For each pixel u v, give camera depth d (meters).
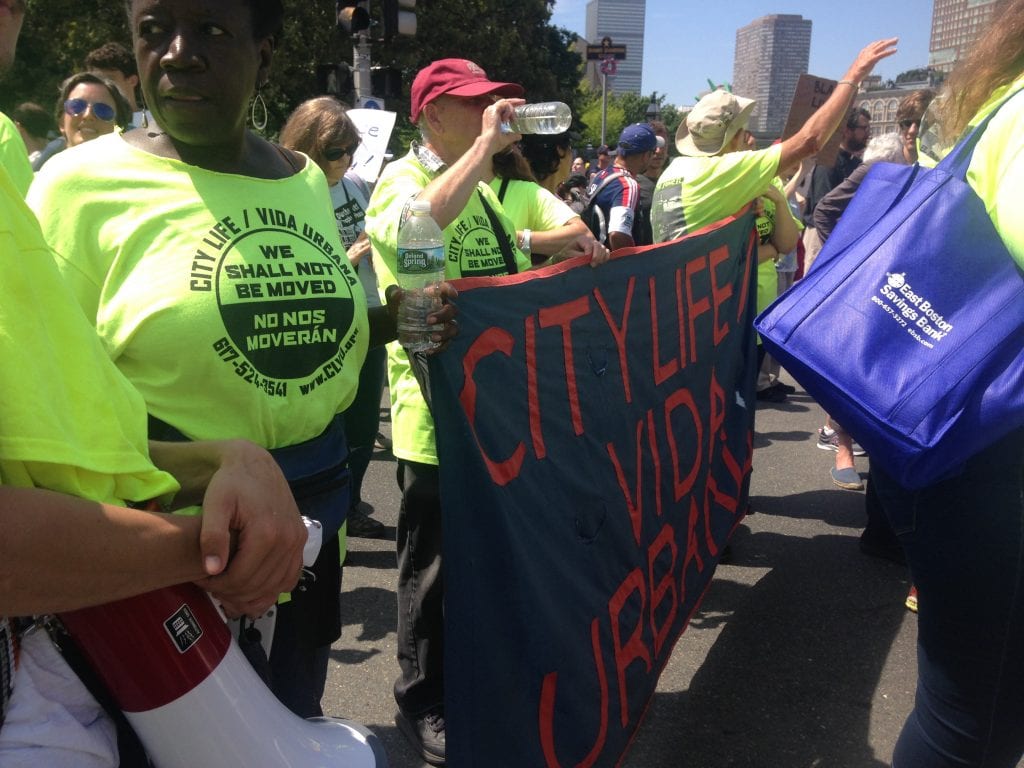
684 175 3.20
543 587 1.69
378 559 3.55
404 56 19.97
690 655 2.81
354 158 4.93
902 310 1.54
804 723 2.45
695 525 2.65
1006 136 1.43
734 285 3.00
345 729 1.12
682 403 2.55
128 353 1.23
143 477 0.92
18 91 16.92
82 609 0.87
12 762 0.85
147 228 1.24
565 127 2.04
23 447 0.79
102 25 16.73
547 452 1.80
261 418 1.31
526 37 23.48
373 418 3.54
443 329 1.51
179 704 0.93
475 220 2.27
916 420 1.48
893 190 1.68
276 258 1.33
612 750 1.96
